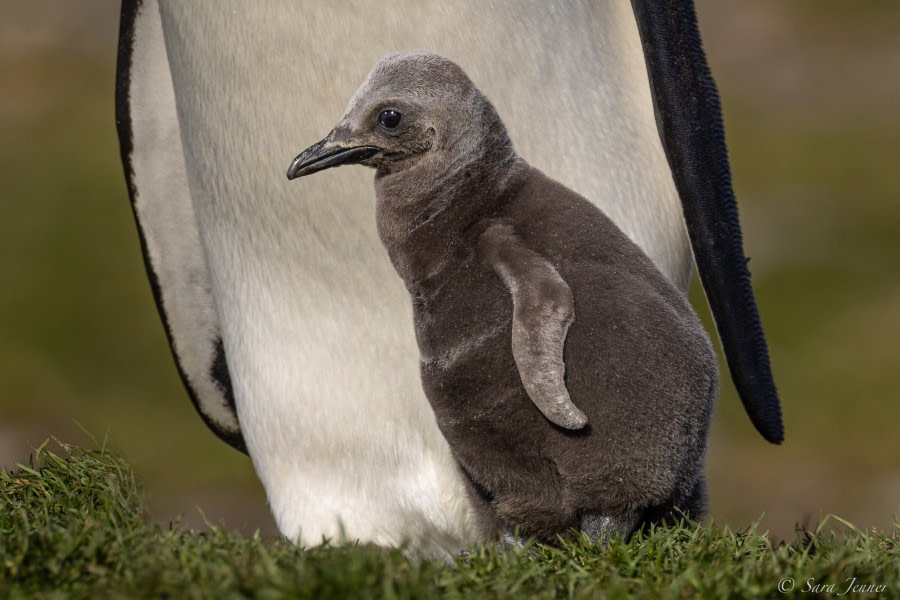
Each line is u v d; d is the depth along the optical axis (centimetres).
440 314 1022
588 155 1217
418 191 1033
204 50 1184
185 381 1552
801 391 3662
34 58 7012
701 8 7525
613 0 1255
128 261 4562
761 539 1018
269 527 2928
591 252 1007
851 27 7319
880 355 3822
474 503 1114
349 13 1122
